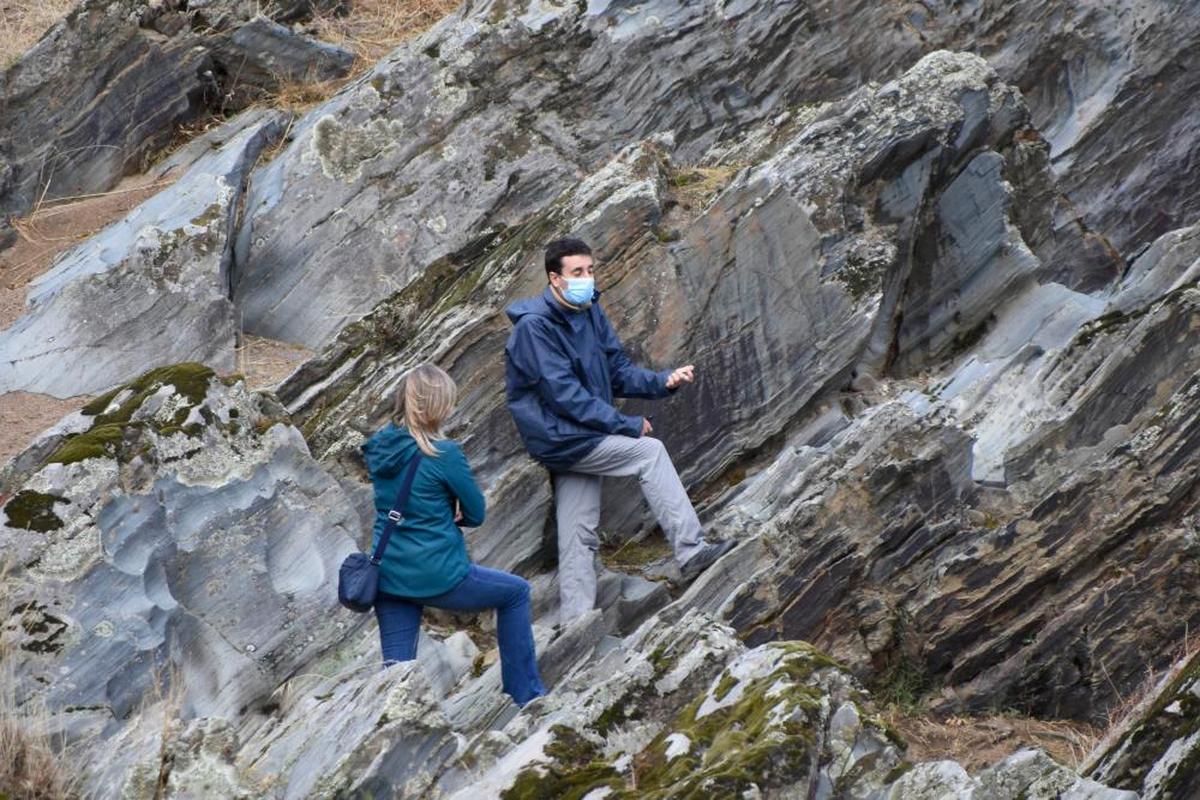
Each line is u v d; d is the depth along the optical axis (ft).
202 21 117.80
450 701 70.85
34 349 97.04
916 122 92.84
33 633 64.34
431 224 105.91
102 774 56.75
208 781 54.19
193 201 103.35
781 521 81.66
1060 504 80.59
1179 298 82.64
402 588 67.46
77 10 112.88
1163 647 79.20
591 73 111.04
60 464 68.23
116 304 97.81
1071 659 79.97
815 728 50.93
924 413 83.35
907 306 97.04
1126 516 79.51
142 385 74.54
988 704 80.84
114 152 114.42
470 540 84.94
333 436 86.58
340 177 106.63
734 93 113.70
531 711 64.34
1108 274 101.71
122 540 68.33
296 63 121.29
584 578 81.56
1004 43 117.91
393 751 55.21
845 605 81.30
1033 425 84.23
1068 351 85.51
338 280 104.83
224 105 120.06
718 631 59.26
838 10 114.62
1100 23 117.19
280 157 108.78
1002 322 96.63
